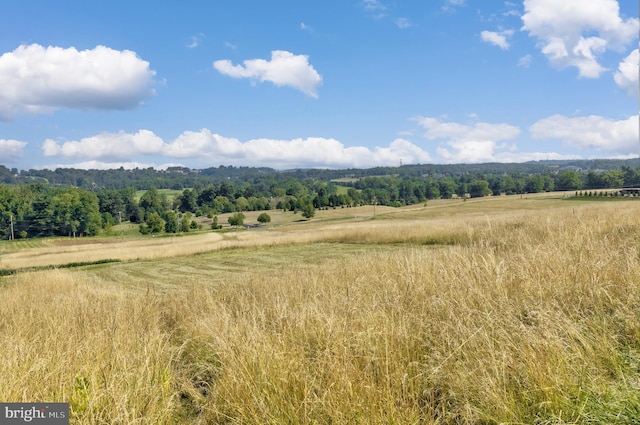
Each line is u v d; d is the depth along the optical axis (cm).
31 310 778
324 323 470
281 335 457
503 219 2200
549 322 364
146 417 340
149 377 404
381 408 292
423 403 323
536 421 270
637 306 398
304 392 329
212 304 734
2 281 1984
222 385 393
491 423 282
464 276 547
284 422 313
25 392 351
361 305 526
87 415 330
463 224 2356
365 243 2677
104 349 477
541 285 483
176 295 981
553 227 1056
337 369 343
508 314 403
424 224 2814
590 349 323
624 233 849
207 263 2586
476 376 320
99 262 3297
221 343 460
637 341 340
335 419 297
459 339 378
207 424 364
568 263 546
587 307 429
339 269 899
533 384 294
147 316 725
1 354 446
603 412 260
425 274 610
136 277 2181
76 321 677
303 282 817
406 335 396
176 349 530
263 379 362
